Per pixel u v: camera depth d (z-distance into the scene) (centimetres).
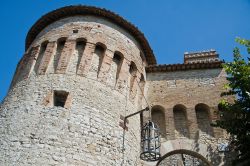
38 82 1396
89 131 1227
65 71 1425
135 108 1570
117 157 1241
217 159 1526
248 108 1372
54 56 1538
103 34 1650
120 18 1769
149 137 1403
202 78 1898
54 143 1134
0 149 1138
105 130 1277
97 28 1669
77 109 1275
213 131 1638
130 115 1405
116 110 1398
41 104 1280
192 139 1609
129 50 1733
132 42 1819
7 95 1491
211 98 1775
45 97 1312
